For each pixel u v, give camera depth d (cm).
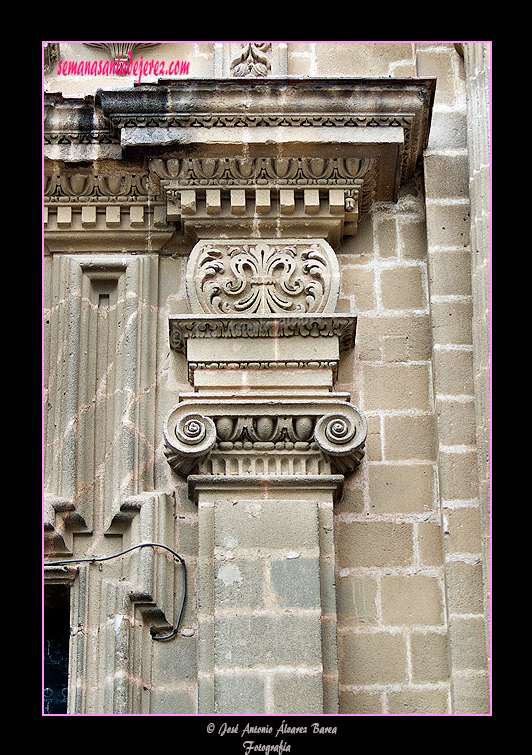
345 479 1606
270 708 1439
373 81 1689
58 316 1686
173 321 1611
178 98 1686
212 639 1483
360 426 1564
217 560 1502
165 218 1725
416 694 1510
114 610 1526
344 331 1622
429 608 1548
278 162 1686
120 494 1588
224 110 1684
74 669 1512
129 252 1727
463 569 1548
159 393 1655
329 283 1644
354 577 1563
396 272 1717
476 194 1686
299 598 1487
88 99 1711
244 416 1564
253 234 1692
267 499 1538
